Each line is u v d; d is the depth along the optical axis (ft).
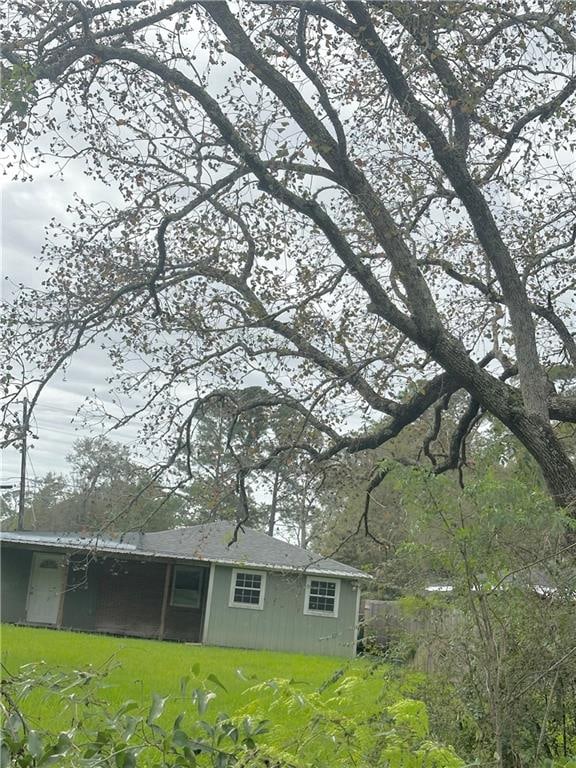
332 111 35.81
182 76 35.22
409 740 12.32
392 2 35.19
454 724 18.01
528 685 16.81
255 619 100.17
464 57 36.01
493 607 17.61
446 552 17.90
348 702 13.46
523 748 17.28
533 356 36.24
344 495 45.91
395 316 35.63
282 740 11.64
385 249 36.32
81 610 102.53
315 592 100.37
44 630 95.09
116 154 35.83
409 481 17.99
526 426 33.96
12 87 29.53
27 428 33.78
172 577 103.76
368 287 35.78
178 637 102.06
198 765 10.25
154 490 39.86
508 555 17.60
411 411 41.09
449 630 19.24
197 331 38.91
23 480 34.42
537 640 17.19
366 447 42.52
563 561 18.16
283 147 35.94
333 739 11.62
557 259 45.19
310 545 106.93
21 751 9.00
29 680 9.84
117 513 39.81
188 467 39.86
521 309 37.27
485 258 45.47
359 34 36.01
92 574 103.55
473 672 17.83
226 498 41.88
